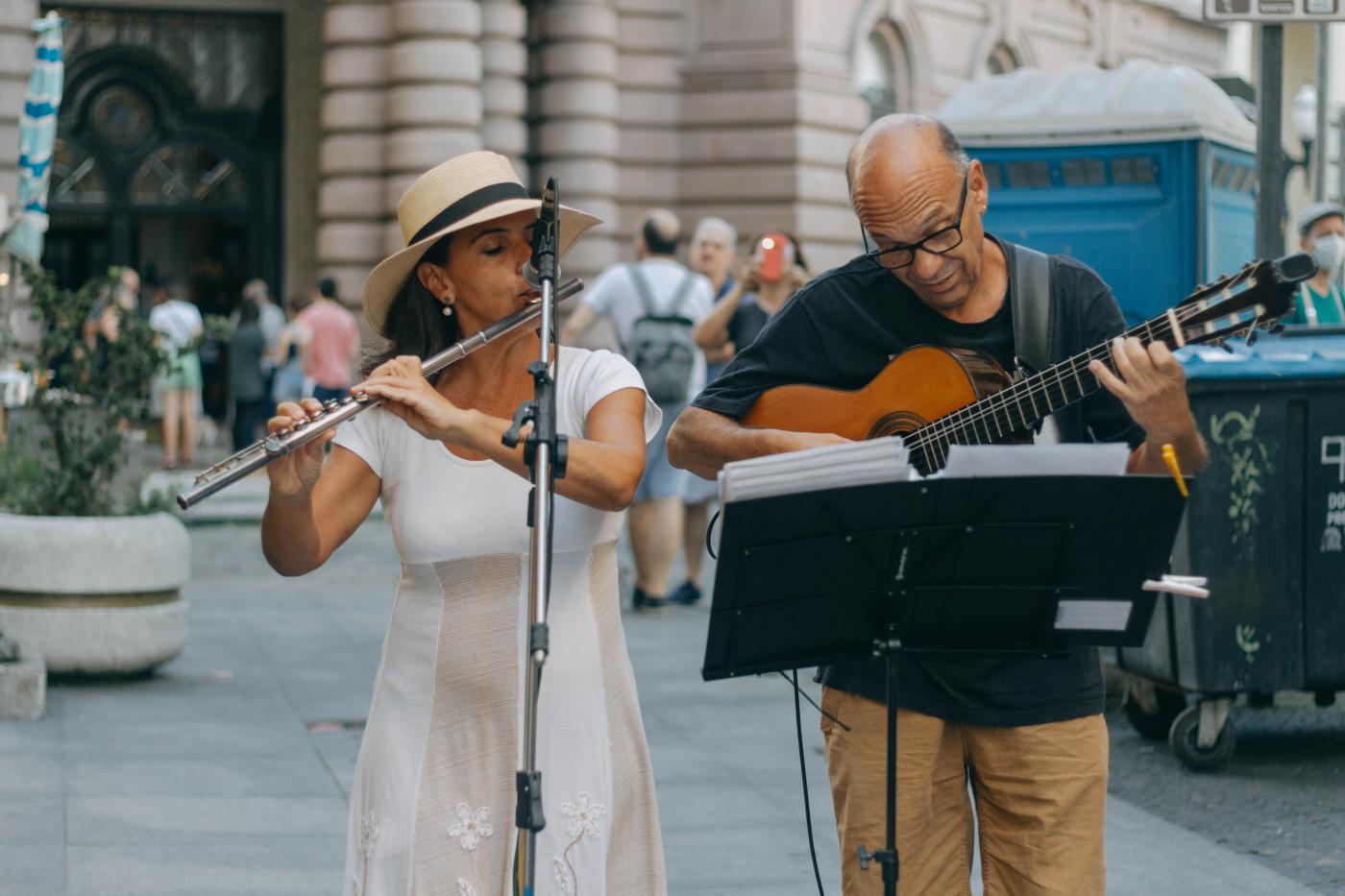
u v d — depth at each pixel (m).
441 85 20.03
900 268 3.29
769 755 6.79
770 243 9.50
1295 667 6.26
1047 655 3.19
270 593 11.05
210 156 23.17
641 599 9.99
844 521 2.98
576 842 3.16
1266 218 7.47
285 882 5.15
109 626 7.82
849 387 3.55
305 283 23.08
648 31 21.03
